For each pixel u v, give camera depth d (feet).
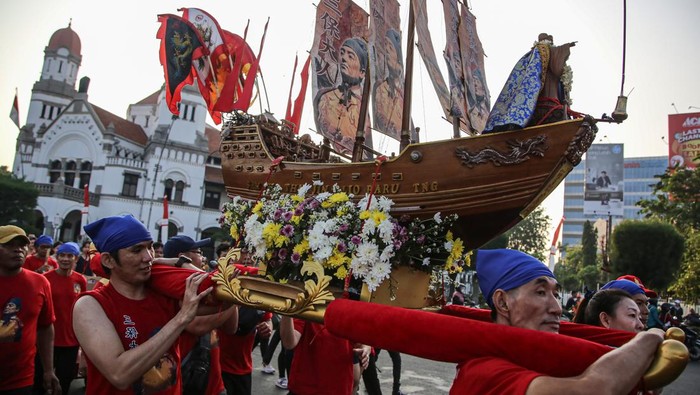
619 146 155.02
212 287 9.37
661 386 5.34
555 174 9.47
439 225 10.42
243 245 11.47
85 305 8.77
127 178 142.41
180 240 16.56
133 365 8.03
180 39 21.03
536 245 162.09
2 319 13.32
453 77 16.67
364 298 8.89
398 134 20.31
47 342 15.17
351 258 9.22
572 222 315.78
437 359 6.60
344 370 14.57
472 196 10.17
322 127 22.36
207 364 12.62
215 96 22.57
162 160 142.92
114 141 145.38
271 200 11.28
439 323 6.51
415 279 10.18
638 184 292.61
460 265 10.79
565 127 9.30
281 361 25.14
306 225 10.02
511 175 9.78
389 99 19.51
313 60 22.54
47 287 14.87
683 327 49.62
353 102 25.13
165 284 9.45
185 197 144.46
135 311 9.22
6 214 120.57
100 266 9.71
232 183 15.31
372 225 9.19
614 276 79.51
